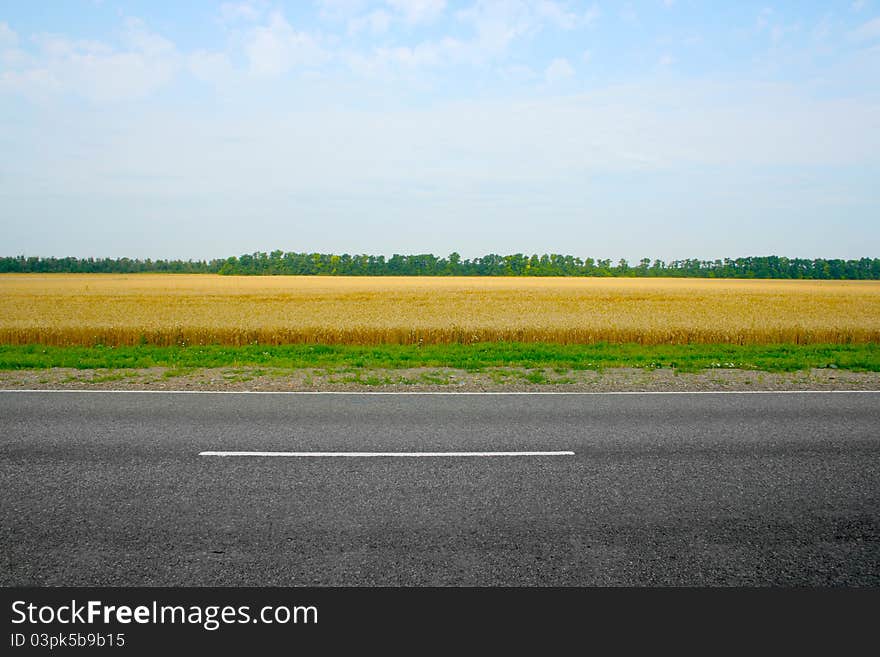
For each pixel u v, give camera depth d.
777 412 7.93
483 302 32.84
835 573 3.60
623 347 17.11
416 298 36.12
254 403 8.48
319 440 6.35
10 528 4.06
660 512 4.41
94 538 3.93
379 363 13.23
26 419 7.34
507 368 12.64
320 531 4.06
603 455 5.84
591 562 3.69
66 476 5.12
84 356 14.53
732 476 5.22
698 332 18.64
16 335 17.58
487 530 4.09
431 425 7.10
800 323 20.92
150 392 9.37
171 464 5.47
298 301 33.25
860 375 11.59
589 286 54.97
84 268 128.00
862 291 46.66
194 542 3.89
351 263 114.12
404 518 4.28
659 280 78.75
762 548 3.88
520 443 6.27
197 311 26.42
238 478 5.10
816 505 4.57
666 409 8.12
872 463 5.62
